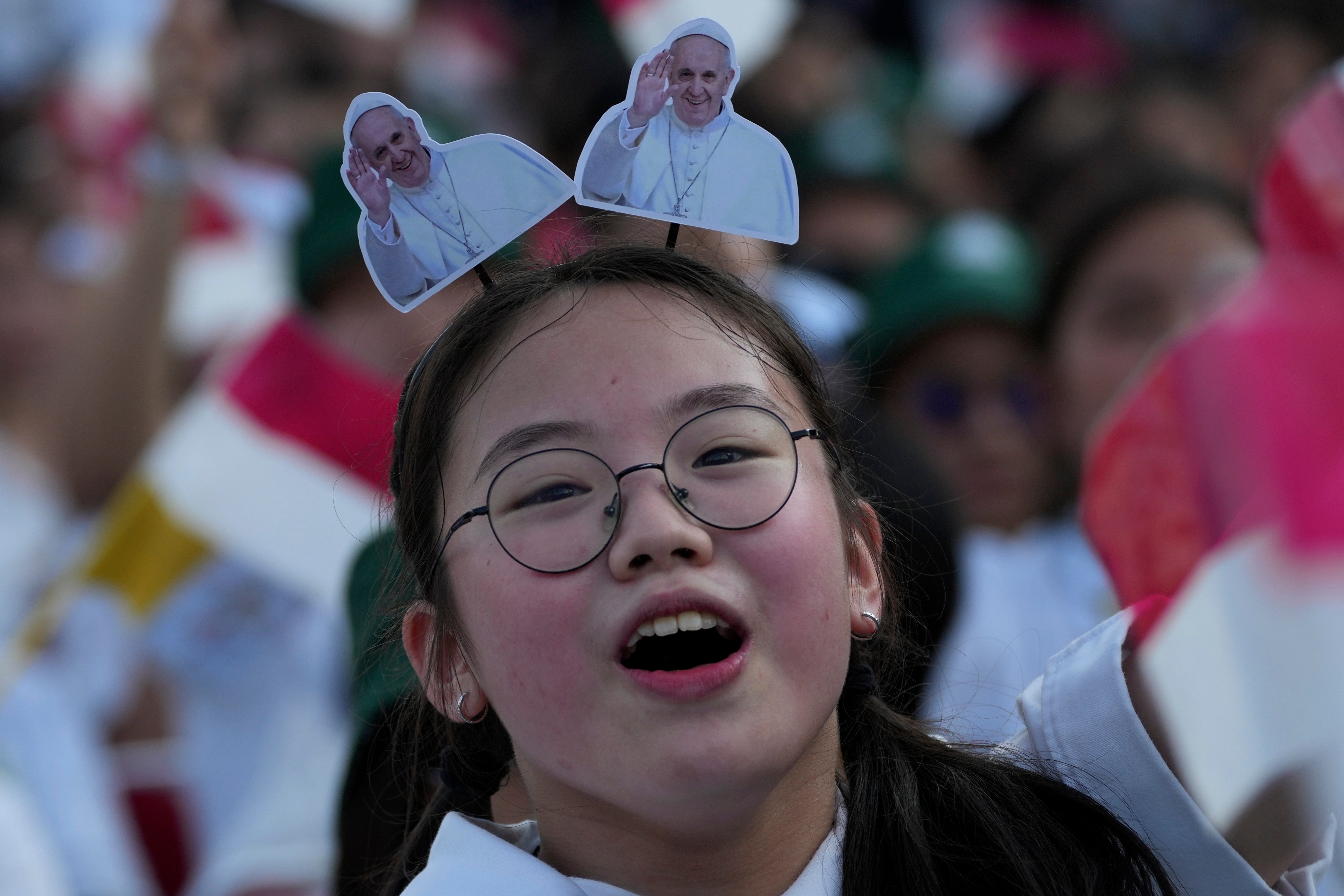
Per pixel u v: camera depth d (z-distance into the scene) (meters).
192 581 11.22
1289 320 7.71
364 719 7.67
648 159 6.07
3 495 13.30
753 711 5.24
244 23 14.81
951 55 19.95
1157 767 6.17
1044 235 13.67
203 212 13.79
